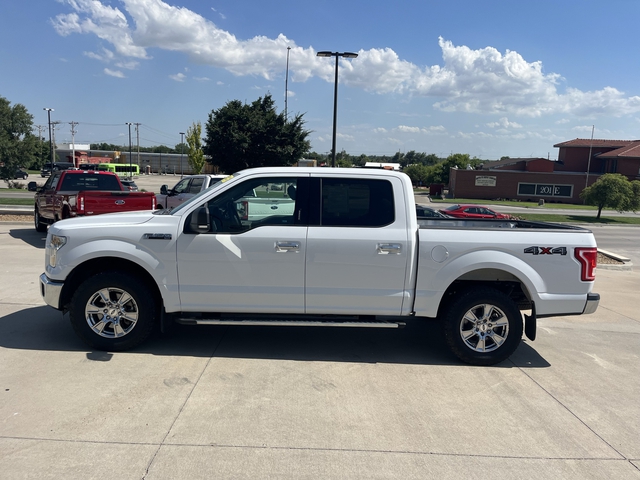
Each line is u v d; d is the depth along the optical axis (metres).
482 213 26.69
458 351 5.10
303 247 4.91
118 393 4.18
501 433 3.80
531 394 4.52
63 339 5.38
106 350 5.06
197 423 3.75
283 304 5.03
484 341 5.12
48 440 3.45
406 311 5.06
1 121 43.91
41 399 4.02
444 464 3.35
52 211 12.16
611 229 29.97
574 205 53.44
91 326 5.00
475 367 5.14
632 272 12.83
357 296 5.00
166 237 4.91
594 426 3.97
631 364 5.43
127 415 3.82
